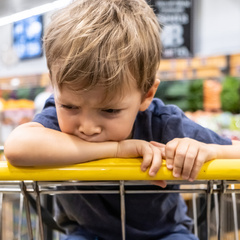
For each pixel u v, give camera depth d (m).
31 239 0.77
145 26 0.86
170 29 3.29
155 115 1.05
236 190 0.72
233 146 0.86
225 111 2.82
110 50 0.74
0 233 1.01
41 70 3.78
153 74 0.88
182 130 1.00
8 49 3.54
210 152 0.70
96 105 0.74
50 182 0.71
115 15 0.83
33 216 1.40
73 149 0.73
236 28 3.46
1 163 0.71
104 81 0.72
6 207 1.32
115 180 0.71
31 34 3.78
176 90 2.85
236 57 2.85
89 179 0.69
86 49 0.73
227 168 0.68
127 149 0.75
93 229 1.08
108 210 1.04
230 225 1.11
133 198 1.02
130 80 0.77
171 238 1.06
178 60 2.93
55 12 0.92
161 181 0.73
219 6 3.50
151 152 0.71
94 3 0.86
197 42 3.56
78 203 1.06
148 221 1.07
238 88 2.82
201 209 1.15
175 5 3.29
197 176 0.69
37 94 2.87
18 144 0.70
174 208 1.10
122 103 0.76
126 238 1.07
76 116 0.76
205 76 2.89
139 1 0.94
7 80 3.17
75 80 0.72
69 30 0.78
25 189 0.73
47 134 0.74
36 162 0.70
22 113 2.46
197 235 1.21
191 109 2.83
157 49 0.89
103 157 0.75
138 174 0.69
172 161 0.71
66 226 1.16
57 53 0.76
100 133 0.77
